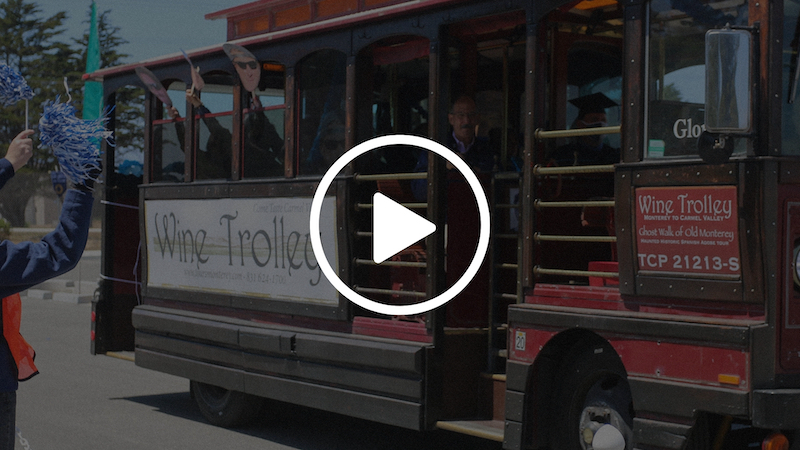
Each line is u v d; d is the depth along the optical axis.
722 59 4.11
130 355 8.99
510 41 6.64
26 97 3.16
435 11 5.96
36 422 7.76
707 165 4.48
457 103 6.43
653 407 4.66
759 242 4.31
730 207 4.39
